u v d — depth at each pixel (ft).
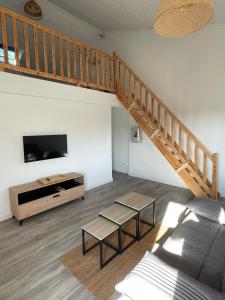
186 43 13.94
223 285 4.82
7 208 10.77
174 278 4.27
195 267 5.45
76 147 14.12
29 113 11.23
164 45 15.01
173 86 14.97
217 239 6.76
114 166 21.16
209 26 12.77
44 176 12.35
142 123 14.44
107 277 6.74
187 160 12.51
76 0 13.65
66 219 10.69
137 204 9.21
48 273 6.91
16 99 10.62
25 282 6.54
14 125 10.68
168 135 14.20
